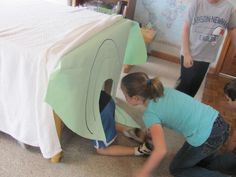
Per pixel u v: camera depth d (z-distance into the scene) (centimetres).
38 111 140
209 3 188
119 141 187
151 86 139
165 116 143
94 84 155
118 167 166
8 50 133
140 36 213
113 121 171
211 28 194
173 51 332
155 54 338
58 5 210
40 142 149
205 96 272
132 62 225
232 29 199
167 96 145
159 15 319
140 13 327
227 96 160
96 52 147
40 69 129
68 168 159
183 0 301
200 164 168
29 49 130
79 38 142
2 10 177
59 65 121
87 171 159
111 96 189
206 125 143
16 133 157
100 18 190
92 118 160
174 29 320
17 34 143
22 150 165
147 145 170
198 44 199
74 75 129
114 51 177
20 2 200
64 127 184
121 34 183
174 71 313
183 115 144
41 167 156
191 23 196
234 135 183
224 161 166
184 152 156
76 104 138
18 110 149
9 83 142
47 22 169
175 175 162
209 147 147
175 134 202
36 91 136
